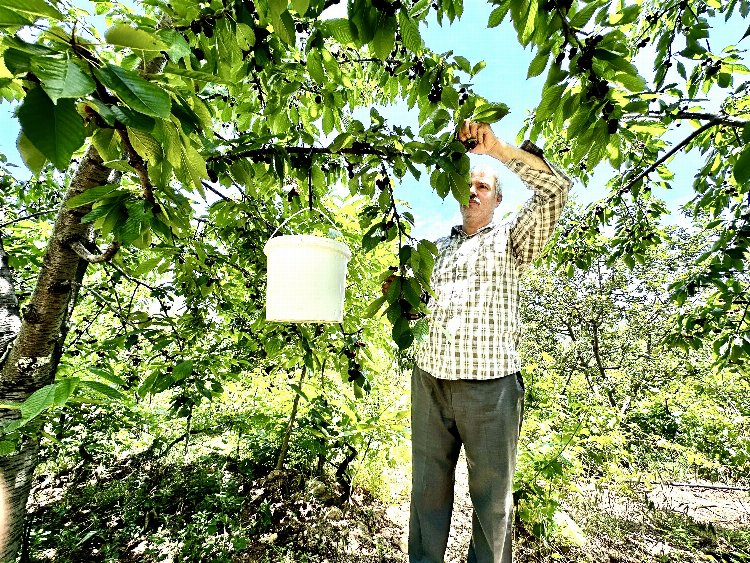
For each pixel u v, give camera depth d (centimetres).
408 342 108
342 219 250
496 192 216
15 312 144
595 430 379
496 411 172
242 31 103
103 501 340
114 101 51
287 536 292
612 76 83
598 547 284
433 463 191
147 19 101
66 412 282
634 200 309
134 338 177
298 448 411
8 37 44
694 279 258
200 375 179
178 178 71
